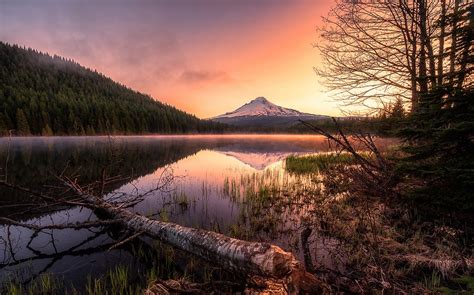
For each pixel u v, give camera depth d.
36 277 4.45
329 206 7.61
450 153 5.00
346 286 3.69
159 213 7.56
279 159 25.39
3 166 16.95
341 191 8.84
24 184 11.85
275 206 8.22
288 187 10.86
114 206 6.91
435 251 4.50
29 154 25.52
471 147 4.67
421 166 5.02
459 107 4.66
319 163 16.75
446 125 5.10
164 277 4.34
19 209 8.47
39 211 7.93
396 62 10.10
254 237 5.82
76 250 5.46
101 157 22.83
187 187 11.27
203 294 3.53
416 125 5.61
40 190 10.83
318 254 4.95
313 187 10.65
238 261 3.50
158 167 17.73
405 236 5.31
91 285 4.17
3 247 5.64
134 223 5.76
